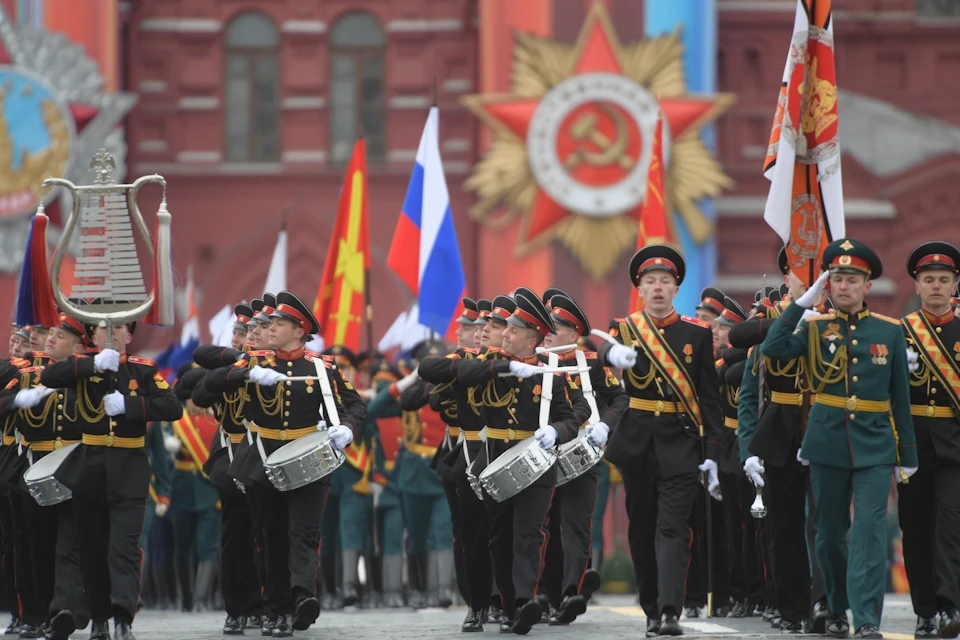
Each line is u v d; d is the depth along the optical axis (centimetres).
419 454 4275
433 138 4328
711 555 3112
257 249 8069
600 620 3500
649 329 2806
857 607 2594
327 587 4466
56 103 7475
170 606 4847
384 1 8206
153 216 8062
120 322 2825
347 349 4366
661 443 2767
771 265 8062
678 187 7600
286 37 8169
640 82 7606
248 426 3030
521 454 2856
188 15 8144
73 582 2972
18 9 7488
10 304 7412
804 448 2661
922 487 2791
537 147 7612
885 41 8269
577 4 7638
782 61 8119
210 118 8138
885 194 8188
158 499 4266
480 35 7969
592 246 7612
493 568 3073
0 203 7412
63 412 2847
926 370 2761
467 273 8019
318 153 8156
